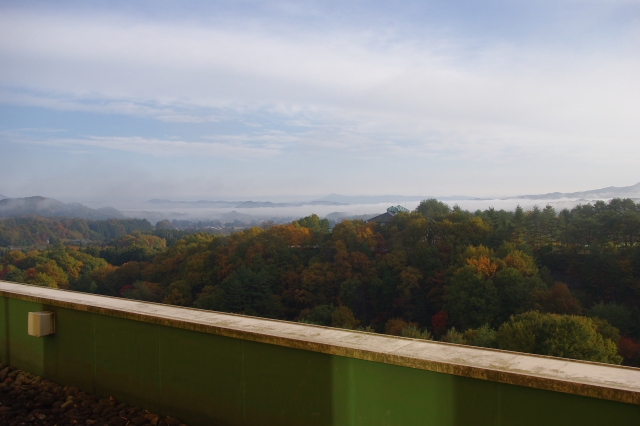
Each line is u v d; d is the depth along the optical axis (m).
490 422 2.21
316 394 2.76
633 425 1.89
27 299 4.46
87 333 3.98
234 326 3.15
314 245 72.81
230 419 3.14
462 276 56.53
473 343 47.16
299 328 3.10
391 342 2.73
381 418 2.53
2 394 4.08
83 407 3.77
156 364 3.52
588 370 2.18
